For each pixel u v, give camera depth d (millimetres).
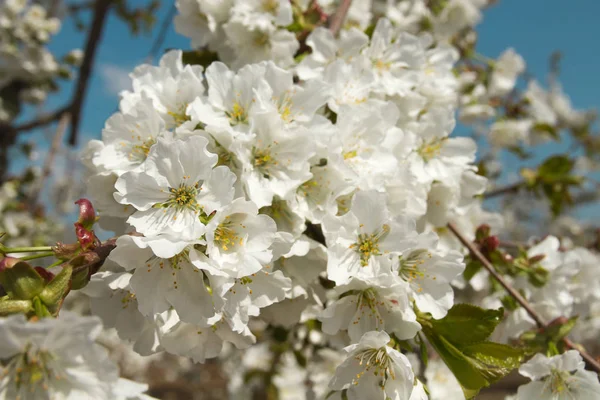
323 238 211
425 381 261
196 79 210
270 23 244
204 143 174
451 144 250
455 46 417
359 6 304
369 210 194
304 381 435
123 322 199
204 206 173
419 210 218
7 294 155
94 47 474
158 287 177
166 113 212
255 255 172
